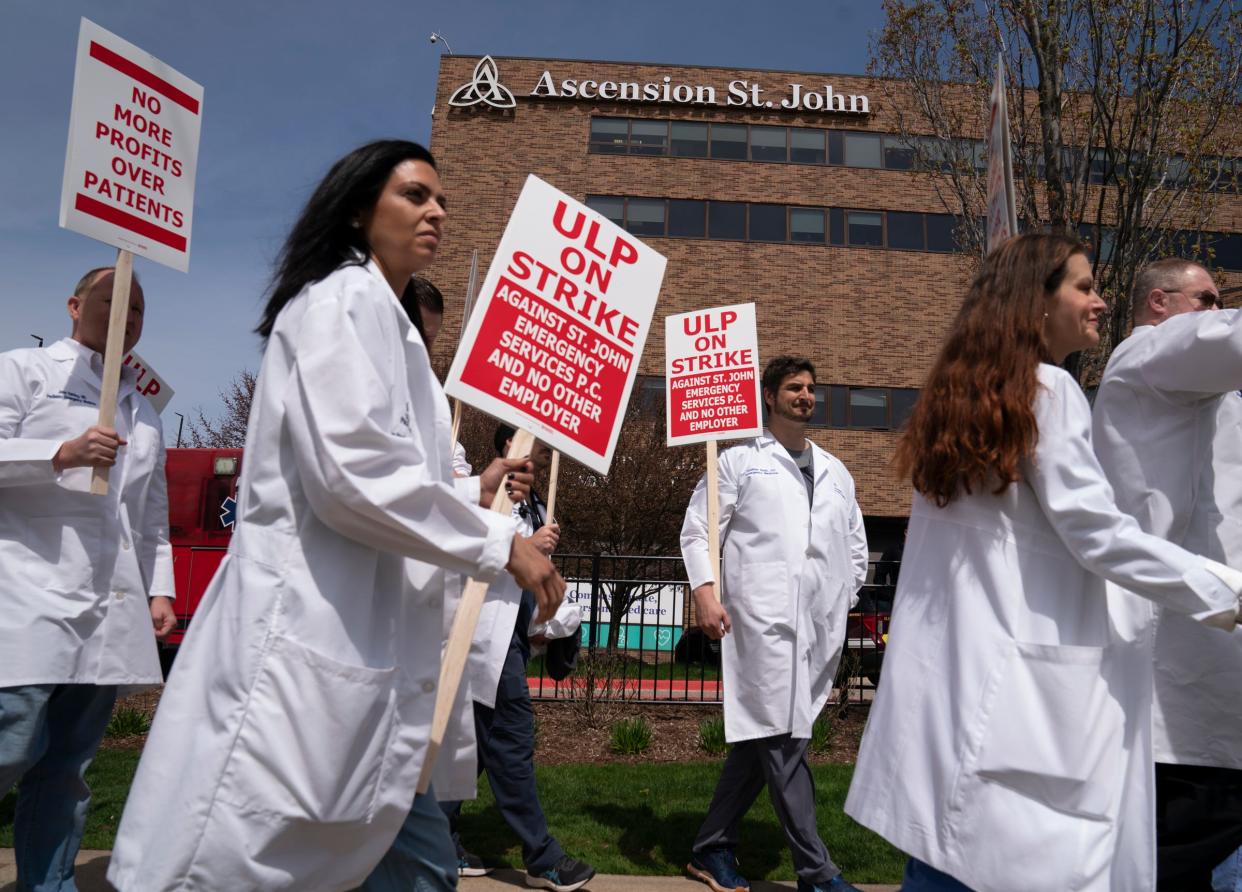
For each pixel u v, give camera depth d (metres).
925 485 2.20
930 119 10.11
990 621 2.03
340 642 1.69
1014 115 8.37
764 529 3.96
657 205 22.67
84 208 2.82
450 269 21.80
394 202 2.01
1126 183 7.70
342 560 1.74
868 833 4.70
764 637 3.78
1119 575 1.92
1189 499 2.57
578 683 7.97
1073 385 2.07
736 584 3.96
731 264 22.41
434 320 3.43
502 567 1.78
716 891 3.75
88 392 3.22
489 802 5.08
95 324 3.26
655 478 14.87
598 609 8.37
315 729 1.62
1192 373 2.44
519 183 22.44
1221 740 2.50
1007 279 2.21
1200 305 2.86
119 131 2.97
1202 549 2.59
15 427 3.02
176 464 10.38
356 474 1.65
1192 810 2.53
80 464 2.75
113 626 3.05
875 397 21.98
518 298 2.40
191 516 10.25
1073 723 1.90
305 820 1.61
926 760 2.04
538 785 5.48
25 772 3.04
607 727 7.35
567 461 14.96
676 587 8.74
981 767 1.93
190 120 3.23
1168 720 2.55
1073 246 2.22
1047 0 7.49
